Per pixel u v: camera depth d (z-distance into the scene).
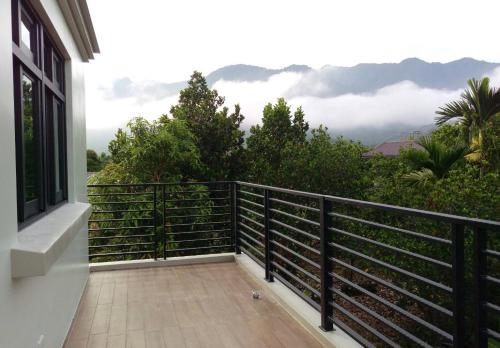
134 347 3.04
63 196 3.88
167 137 10.87
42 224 2.66
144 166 11.12
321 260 3.09
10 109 1.92
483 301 1.70
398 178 9.12
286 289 4.05
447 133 11.48
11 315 1.83
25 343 2.03
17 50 2.28
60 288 2.95
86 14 4.05
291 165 10.45
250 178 11.93
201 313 3.69
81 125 4.60
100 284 4.60
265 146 14.33
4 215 1.78
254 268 4.91
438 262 1.96
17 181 2.40
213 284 4.57
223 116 13.80
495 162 10.40
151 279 4.79
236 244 5.67
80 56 4.61
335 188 10.17
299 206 3.58
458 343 1.81
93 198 9.02
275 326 3.37
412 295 2.18
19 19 2.38
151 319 3.57
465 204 7.05
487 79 11.14
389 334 8.29
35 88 2.84
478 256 1.70
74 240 3.65
